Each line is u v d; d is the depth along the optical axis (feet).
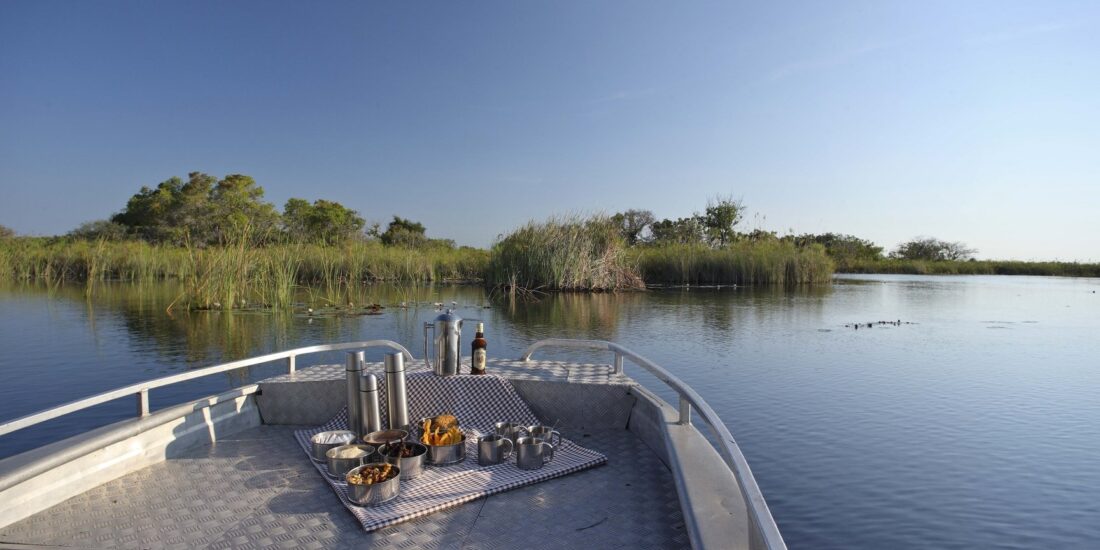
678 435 10.61
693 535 7.16
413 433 12.68
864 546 12.16
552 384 13.92
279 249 63.46
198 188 168.14
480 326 14.23
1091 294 85.20
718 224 119.14
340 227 104.22
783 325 44.55
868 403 22.53
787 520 13.26
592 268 78.89
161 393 22.18
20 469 8.78
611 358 31.17
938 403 22.57
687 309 55.77
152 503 9.80
